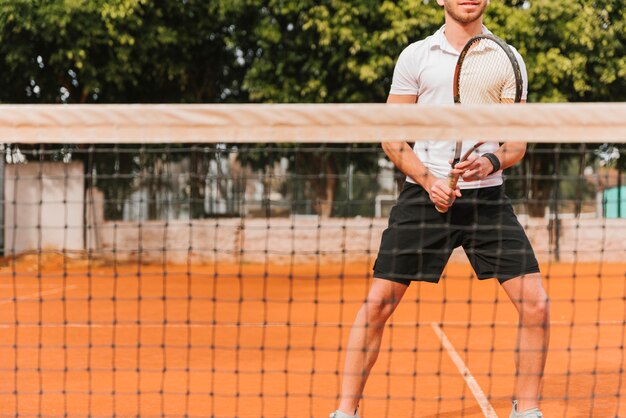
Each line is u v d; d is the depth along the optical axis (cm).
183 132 314
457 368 557
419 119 312
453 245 356
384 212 1708
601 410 439
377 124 312
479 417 419
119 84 1653
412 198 355
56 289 1245
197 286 1286
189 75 1820
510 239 347
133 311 919
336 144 1672
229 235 1672
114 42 1588
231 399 462
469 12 346
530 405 342
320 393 476
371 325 352
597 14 1519
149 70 1711
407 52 363
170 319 845
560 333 733
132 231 1658
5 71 1670
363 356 350
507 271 347
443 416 421
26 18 1477
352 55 1543
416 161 346
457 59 353
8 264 1566
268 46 1591
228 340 690
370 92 1617
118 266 1616
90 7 1493
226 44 1741
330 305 991
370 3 1509
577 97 1656
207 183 1677
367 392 480
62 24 1467
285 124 312
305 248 1667
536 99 1553
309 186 1691
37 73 1644
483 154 345
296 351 625
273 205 1684
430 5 1507
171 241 1664
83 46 1573
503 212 352
